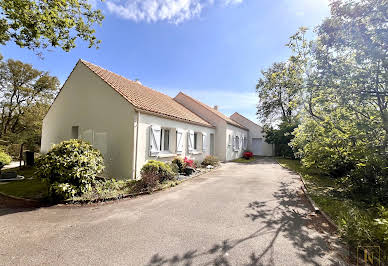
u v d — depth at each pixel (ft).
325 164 21.27
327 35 17.19
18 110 62.13
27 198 17.74
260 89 79.46
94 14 20.47
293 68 22.63
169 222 12.25
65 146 18.06
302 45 21.52
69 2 18.35
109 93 26.71
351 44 15.80
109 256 8.41
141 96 31.17
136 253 8.65
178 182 24.08
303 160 26.32
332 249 8.99
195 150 41.65
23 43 19.79
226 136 53.47
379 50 13.91
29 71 62.44
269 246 9.27
